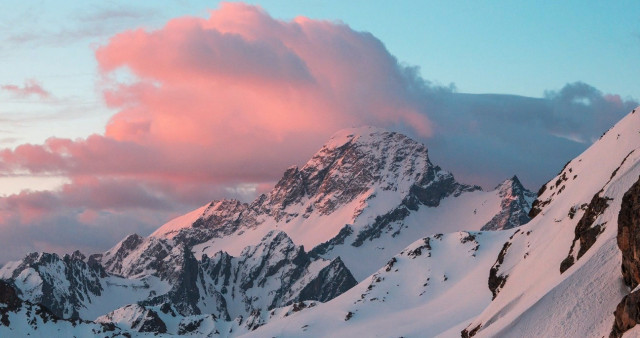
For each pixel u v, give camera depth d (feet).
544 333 488.85
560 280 526.57
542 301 514.27
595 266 508.12
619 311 418.51
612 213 575.38
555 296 508.53
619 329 418.10
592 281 497.87
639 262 441.68
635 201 449.48
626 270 458.50
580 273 512.22
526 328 504.84
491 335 529.86
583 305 484.33
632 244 446.60
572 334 468.34
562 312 491.72
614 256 503.20
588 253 538.88
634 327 407.64
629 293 424.87
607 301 472.85
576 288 502.38
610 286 481.05
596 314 470.39
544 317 501.97
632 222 448.65
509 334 508.94
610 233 543.39
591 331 460.55
